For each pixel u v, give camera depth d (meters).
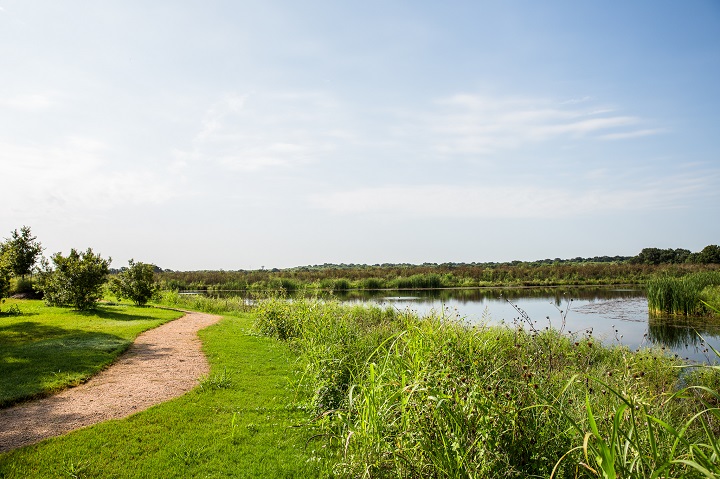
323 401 6.61
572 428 3.71
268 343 11.73
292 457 4.97
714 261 48.72
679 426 4.32
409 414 3.97
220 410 6.32
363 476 3.75
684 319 19.03
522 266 65.62
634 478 2.81
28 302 19.02
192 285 45.03
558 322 17.97
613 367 9.08
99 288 16.97
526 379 4.32
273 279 43.19
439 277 49.09
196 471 4.60
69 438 5.22
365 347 8.79
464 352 5.62
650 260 55.59
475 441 3.53
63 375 7.64
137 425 5.67
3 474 4.34
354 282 47.06
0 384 7.04
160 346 10.61
